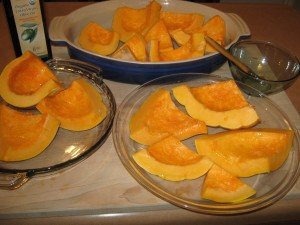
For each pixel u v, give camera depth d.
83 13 0.50
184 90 0.37
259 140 0.34
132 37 0.44
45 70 0.38
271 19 0.59
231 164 0.31
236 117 0.36
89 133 0.34
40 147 0.32
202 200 0.28
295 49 0.51
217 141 0.33
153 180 0.30
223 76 0.45
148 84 0.40
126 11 0.52
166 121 0.37
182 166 0.31
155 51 0.42
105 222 0.28
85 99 0.37
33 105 0.35
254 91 0.40
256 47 0.48
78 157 0.30
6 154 0.31
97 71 0.40
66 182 0.30
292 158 0.33
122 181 0.30
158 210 0.29
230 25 0.49
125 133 0.34
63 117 0.35
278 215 0.30
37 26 0.39
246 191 0.29
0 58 0.44
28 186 0.29
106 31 0.49
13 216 0.27
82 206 0.28
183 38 0.48
